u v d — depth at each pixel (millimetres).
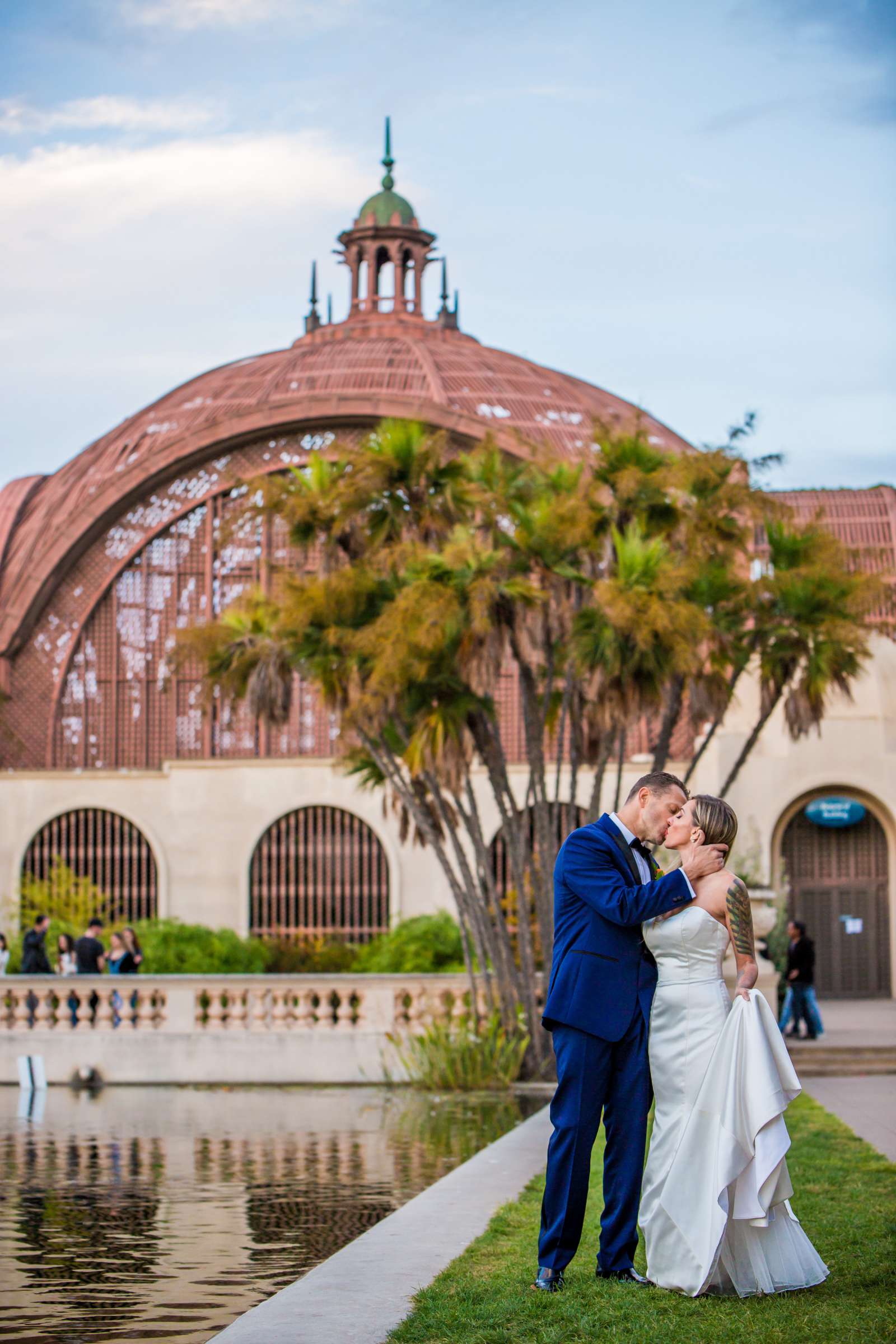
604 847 6488
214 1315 7125
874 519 40469
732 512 22984
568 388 43875
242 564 39844
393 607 19141
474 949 29672
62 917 33375
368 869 34844
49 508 43031
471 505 21156
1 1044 21562
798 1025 23047
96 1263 8469
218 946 30203
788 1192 6230
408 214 49500
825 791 32281
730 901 6371
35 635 40469
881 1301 6012
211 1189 11250
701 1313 5852
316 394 39156
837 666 21578
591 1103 6395
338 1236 9297
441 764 19578
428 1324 5801
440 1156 13203
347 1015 21516
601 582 19094
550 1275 6352
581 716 21219
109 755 39719
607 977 6410
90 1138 14656
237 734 39062
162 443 39812
